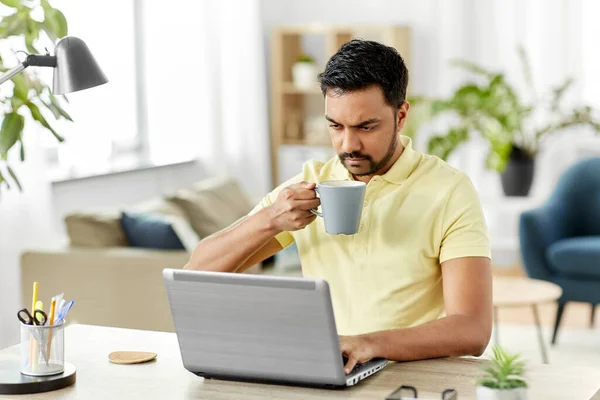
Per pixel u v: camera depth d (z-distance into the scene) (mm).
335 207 2039
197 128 6785
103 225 4555
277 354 1956
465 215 2332
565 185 5727
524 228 5445
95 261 4336
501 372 1776
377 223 2395
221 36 6977
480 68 6984
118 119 6105
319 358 1922
